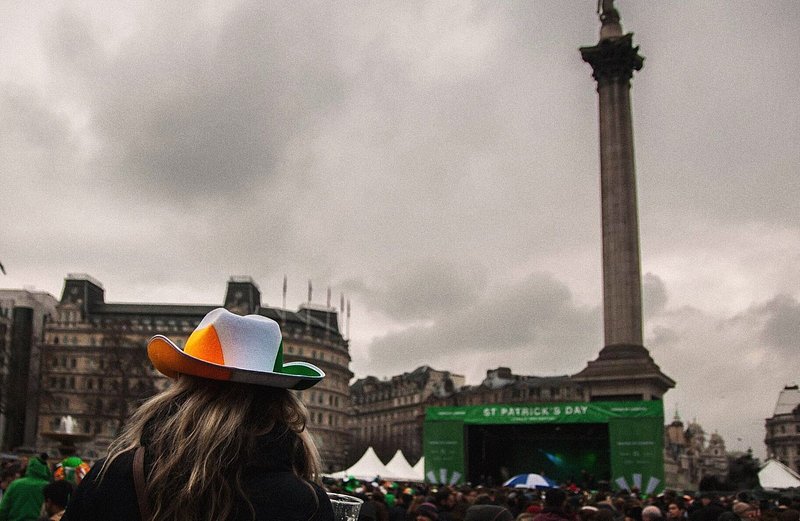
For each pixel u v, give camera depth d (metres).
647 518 14.91
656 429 50.47
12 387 117.94
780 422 187.25
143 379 120.12
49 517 9.86
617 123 73.75
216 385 3.05
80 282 157.00
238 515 2.78
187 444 2.84
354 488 18.19
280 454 2.96
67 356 148.50
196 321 161.25
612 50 74.81
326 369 170.25
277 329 3.23
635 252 70.38
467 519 9.36
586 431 59.44
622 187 72.00
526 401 156.62
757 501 21.69
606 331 69.25
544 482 38.97
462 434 55.69
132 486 2.85
